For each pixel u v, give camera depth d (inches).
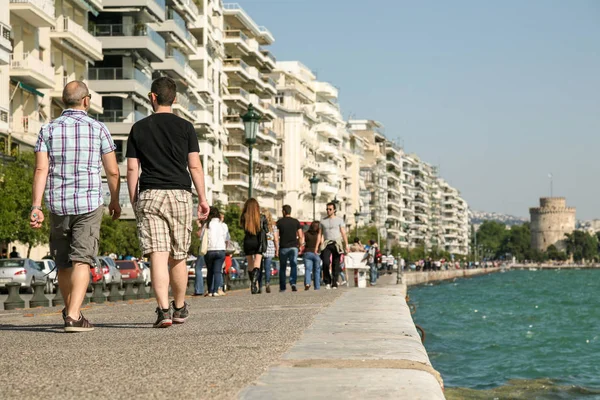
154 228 493.4
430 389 256.8
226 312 676.1
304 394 249.0
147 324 544.7
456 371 1026.7
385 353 343.0
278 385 265.4
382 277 3363.7
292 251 1234.6
